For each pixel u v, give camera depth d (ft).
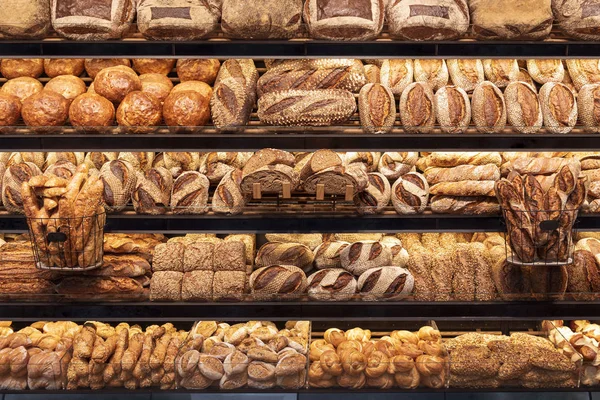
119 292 9.55
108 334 9.81
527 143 9.51
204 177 9.90
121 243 9.70
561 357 9.36
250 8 8.99
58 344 9.68
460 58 9.43
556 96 9.55
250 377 9.33
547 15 9.08
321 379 9.38
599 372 9.50
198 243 9.86
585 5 9.15
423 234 10.64
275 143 9.44
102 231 9.27
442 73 10.08
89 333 9.58
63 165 9.87
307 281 9.61
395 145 9.49
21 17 9.03
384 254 9.76
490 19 9.09
